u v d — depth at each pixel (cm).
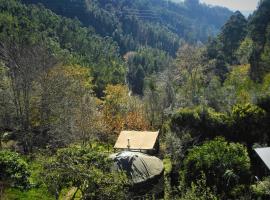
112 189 1783
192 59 6706
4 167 1927
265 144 2520
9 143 3525
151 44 15825
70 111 3547
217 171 2122
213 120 2741
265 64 4894
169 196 2214
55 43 7156
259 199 1847
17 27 6581
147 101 4569
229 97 3188
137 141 3131
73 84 4106
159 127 4128
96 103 4409
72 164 1812
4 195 1928
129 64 11175
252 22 7062
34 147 3303
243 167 2127
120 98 4716
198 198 1702
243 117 2681
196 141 2712
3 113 3562
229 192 2047
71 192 2227
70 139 3253
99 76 7369
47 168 1856
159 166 2475
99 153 2014
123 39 13612
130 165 2347
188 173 2206
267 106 2709
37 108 3672
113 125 3894
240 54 6650
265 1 6750
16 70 3456
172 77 6216
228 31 7631
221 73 6275
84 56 8025
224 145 2258
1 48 3600
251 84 4366
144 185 2298
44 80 3594
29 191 2031
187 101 3534
